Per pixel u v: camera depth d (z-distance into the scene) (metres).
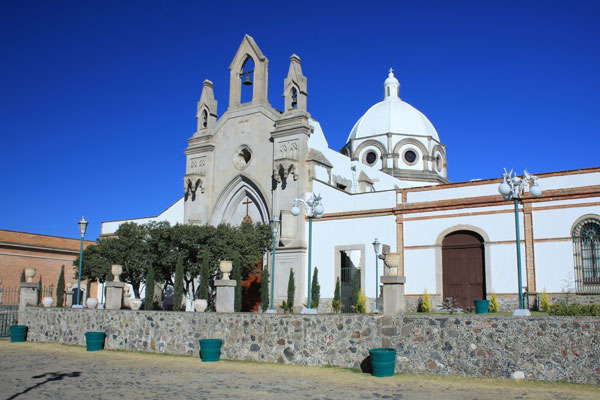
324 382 16.33
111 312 25.78
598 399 13.45
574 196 29.19
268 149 41.09
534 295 29.39
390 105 61.94
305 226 38.25
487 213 31.56
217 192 43.59
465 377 16.67
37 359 22.00
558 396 13.83
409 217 34.22
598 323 15.21
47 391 14.91
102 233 51.47
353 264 38.69
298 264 37.34
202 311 24.02
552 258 29.33
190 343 22.77
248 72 43.59
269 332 20.70
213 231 35.94
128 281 40.03
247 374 17.91
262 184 40.88
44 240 55.09
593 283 28.08
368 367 18.42
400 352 17.95
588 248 28.55
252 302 40.72
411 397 13.98
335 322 19.41
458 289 32.12
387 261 18.83
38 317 29.44
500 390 14.74
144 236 38.12
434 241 33.06
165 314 23.78
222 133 44.34
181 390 15.06
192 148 45.12
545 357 15.78
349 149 61.56
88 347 24.75
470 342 16.89
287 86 40.72
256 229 38.41
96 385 15.89
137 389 15.22
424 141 59.81
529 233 30.17
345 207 36.88
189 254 35.84
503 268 30.58
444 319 17.41
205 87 46.03
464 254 32.28
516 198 21.30
